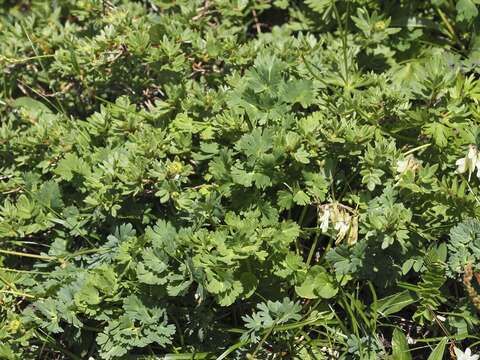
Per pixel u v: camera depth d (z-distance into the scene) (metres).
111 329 0.77
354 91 0.84
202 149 0.81
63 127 0.85
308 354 0.78
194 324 0.78
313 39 0.87
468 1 0.85
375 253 0.77
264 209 0.78
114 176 0.80
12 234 0.82
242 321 0.81
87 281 0.77
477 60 0.86
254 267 0.78
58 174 0.82
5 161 0.88
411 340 0.80
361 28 0.86
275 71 0.81
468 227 0.75
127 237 0.79
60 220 0.83
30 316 0.79
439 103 0.81
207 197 0.77
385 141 0.78
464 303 0.76
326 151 0.79
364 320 0.78
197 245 0.76
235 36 0.88
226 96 0.82
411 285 0.76
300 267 0.78
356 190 0.81
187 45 0.87
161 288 0.77
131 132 0.83
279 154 0.77
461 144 0.79
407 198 0.77
